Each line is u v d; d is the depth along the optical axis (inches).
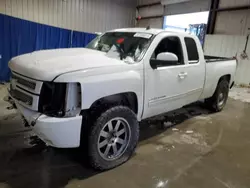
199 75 147.3
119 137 103.1
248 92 287.9
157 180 92.9
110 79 89.8
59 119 78.5
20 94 91.7
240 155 119.5
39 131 79.5
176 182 92.4
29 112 83.8
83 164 100.7
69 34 301.9
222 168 105.5
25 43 259.3
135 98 106.0
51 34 282.4
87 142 89.7
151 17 474.0
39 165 97.8
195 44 144.6
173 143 128.9
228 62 188.9
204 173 100.3
